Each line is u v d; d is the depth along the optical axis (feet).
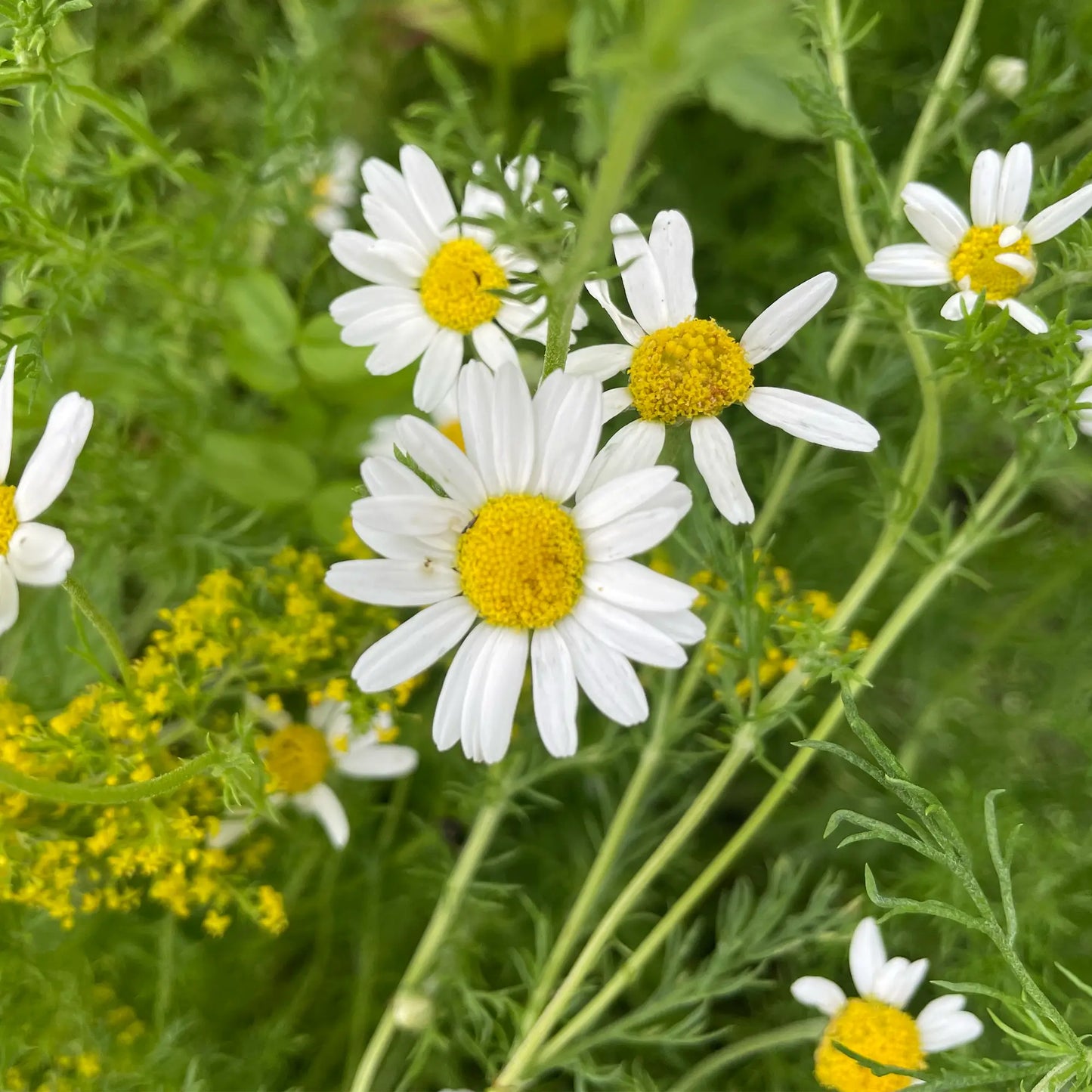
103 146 1.10
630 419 1.02
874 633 1.12
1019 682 1.12
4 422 0.87
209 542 1.03
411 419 0.85
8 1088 0.96
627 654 0.85
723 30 0.75
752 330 0.88
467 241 0.94
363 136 1.16
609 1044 1.07
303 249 1.11
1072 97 1.08
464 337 0.96
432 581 0.86
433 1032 0.99
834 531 1.11
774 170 1.19
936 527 1.13
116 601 1.03
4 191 0.94
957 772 1.03
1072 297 1.00
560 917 1.08
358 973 1.06
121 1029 1.00
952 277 0.92
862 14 1.13
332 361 1.01
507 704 0.86
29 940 0.98
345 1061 1.07
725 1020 1.08
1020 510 1.16
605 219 0.79
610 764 1.09
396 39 1.15
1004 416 0.96
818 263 1.15
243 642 0.96
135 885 1.03
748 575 0.92
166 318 1.06
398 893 1.08
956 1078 0.86
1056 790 1.08
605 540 0.85
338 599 0.97
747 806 1.12
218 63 1.13
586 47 0.81
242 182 1.01
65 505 1.07
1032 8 1.12
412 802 1.11
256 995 1.05
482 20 1.10
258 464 1.01
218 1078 1.01
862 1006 0.95
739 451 1.12
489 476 0.85
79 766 0.91
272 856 1.03
